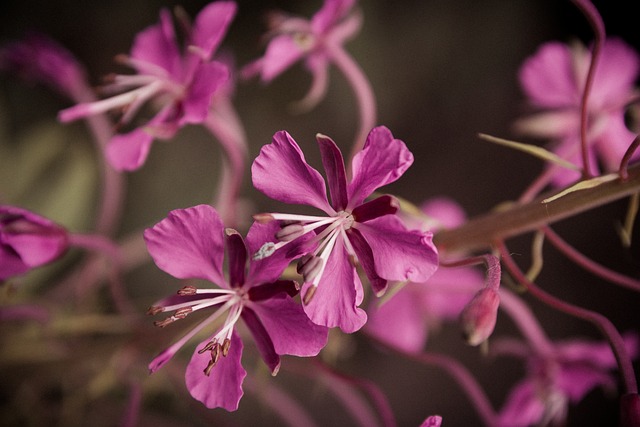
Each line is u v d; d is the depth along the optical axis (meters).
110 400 0.35
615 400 0.44
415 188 0.46
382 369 0.44
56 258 0.28
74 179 0.35
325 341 0.25
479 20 0.46
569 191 0.25
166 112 0.28
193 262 0.25
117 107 0.28
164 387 0.33
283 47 0.30
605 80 0.31
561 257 0.45
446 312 0.33
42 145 0.36
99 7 0.44
